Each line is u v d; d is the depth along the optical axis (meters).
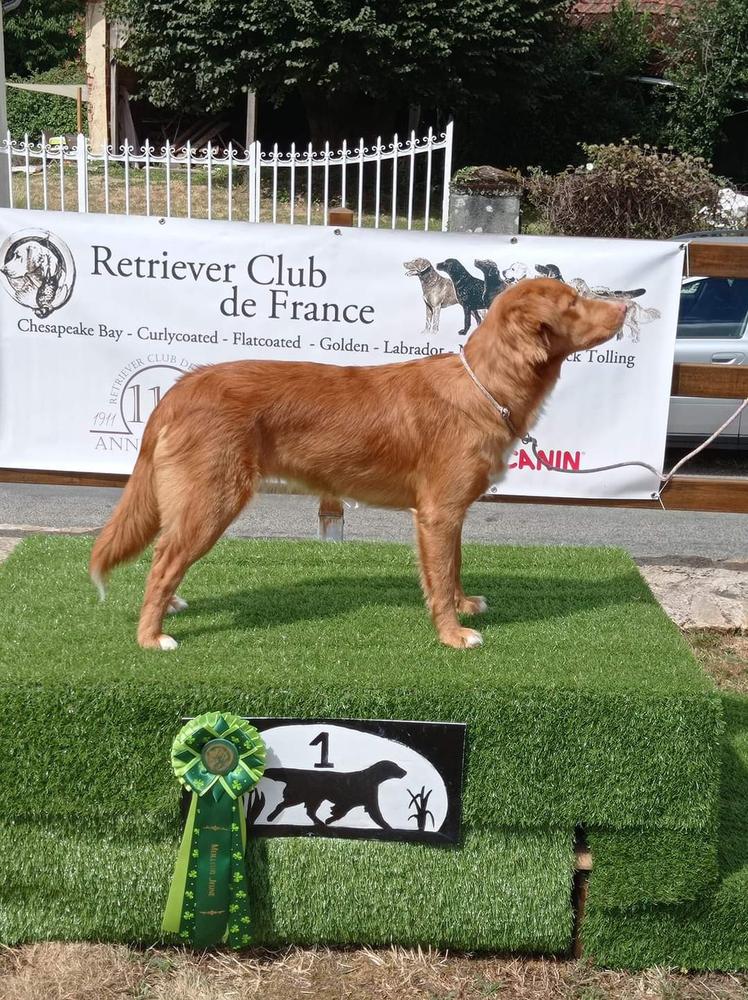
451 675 2.93
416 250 5.04
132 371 5.25
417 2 17.08
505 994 2.85
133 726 2.83
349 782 2.89
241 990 2.82
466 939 2.96
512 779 2.88
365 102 19.31
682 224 13.69
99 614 3.50
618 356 5.20
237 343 5.20
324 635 3.33
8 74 23.22
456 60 17.73
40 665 2.94
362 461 3.25
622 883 2.93
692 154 20.73
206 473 3.09
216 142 22.23
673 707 2.83
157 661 3.01
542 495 5.41
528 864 2.96
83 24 23.22
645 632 3.43
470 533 6.74
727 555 6.36
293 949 2.98
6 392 5.28
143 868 2.93
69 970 2.86
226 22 17.28
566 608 3.73
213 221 5.04
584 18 22.27
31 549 4.36
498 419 3.20
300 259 5.07
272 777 2.88
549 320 3.16
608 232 13.76
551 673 2.97
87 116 23.12
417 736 2.85
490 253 5.05
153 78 19.19
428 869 2.94
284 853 2.92
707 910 2.96
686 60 21.14
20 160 17.22
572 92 20.84
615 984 2.92
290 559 4.34
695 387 5.36
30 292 5.16
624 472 5.36
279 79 17.58
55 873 2.92
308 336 5.17
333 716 2.84
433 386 3.24
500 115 20.67
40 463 5.37
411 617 3.56
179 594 3.79
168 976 2.88
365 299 5.11
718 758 2.87
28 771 2.83
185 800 2.89
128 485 3.25
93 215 5.05
